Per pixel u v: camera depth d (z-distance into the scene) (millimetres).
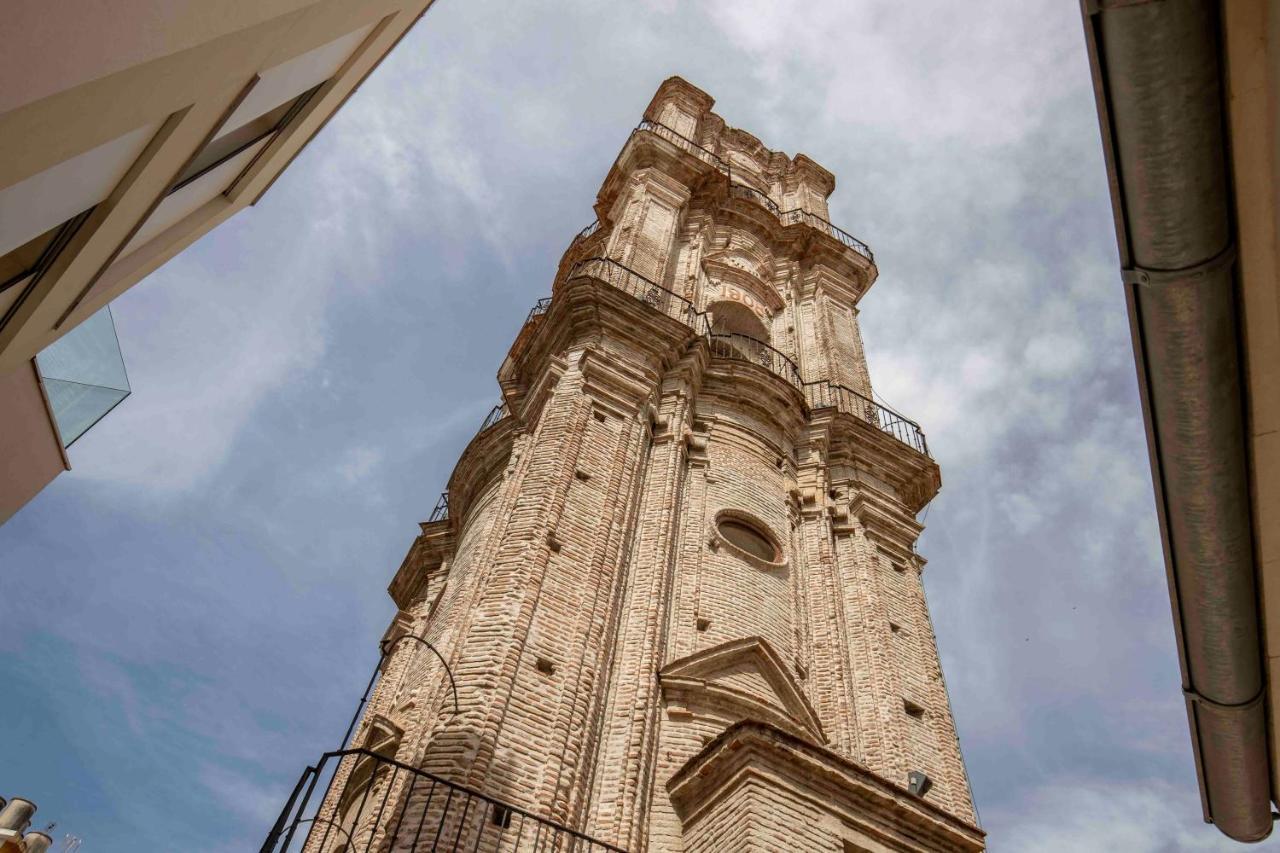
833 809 12320
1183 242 5551
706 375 23266
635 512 18594
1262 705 7699
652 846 12773
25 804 25469
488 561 16484
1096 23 5219
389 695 20266
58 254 8219
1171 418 6289
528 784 12555
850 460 23891
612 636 15711
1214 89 5129
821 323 30141
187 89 7172
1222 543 6695
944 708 18641
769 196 38875
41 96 5301
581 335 22062
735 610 17844
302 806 9688
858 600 20031
